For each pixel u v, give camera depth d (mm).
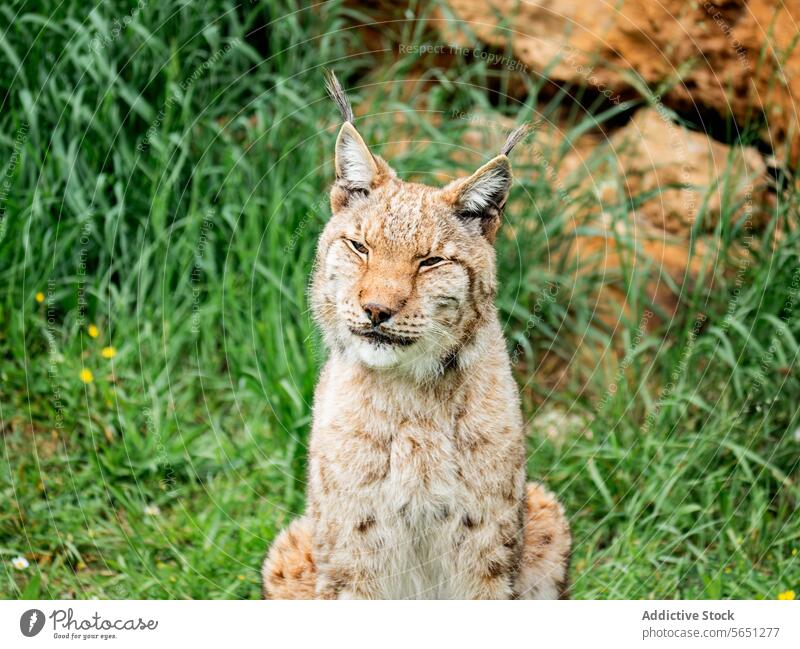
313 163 10766
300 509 9008
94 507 8859
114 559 8508
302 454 9383
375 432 6875
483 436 6914
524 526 7426
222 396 10039
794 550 8641
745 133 10305
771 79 10227
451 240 6918
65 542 8477
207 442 9609
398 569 7074
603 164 11172
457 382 6914
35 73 10836
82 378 9344
